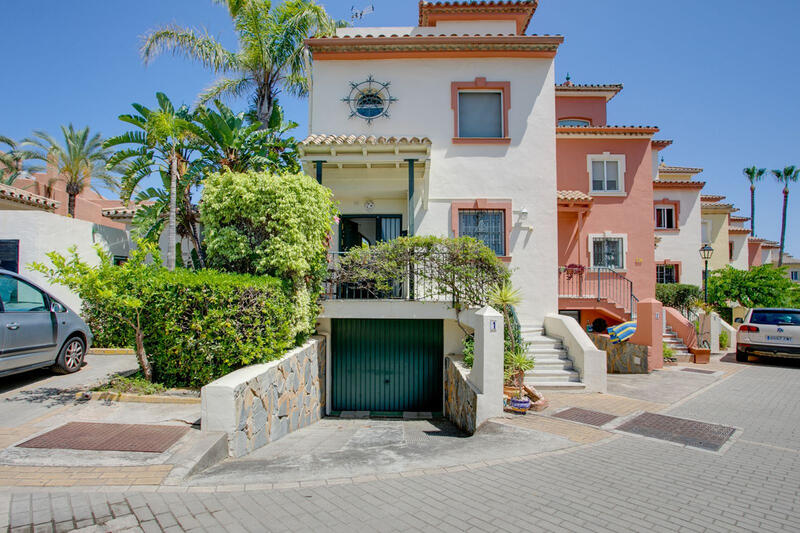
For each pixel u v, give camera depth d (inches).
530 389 315.6
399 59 500.1
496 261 395.5
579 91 755.4
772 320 533.3
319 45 494.3
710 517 155.2
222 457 211.0
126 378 289.4
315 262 371.6
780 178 1658.5
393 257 398.3
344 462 214.1
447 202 486.0
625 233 631.8
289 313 316.5
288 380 308.8
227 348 265.7
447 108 494.9
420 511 157.8
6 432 212.8
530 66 498.3
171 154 460.4
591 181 637.9
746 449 230.7
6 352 264.5
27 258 443.8
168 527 140.7
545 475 194.2
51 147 885.2
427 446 251.6
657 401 337.7
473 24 544.7
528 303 477.7
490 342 289.9
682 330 589.9
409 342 470.0
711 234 996.6
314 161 433.1
